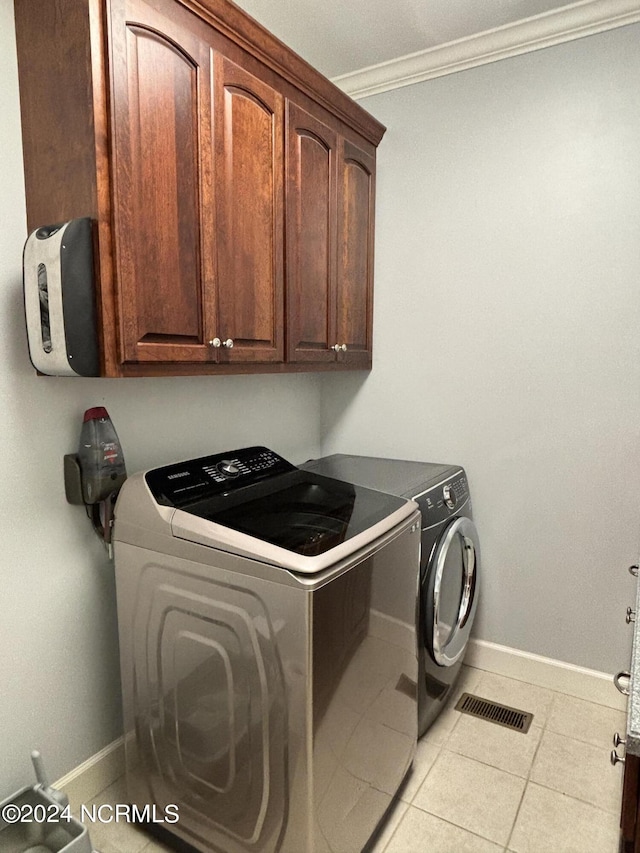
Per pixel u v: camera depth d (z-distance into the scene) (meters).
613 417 2.10
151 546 1.47
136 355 1.34
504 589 2.39
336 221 2.13
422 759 1.91
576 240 2.11
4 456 1.45
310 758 1.25
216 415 2.16
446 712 2.17
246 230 1.66
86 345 1.27
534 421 2.26
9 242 1.40
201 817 1.48
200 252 1.50
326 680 1.27
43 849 1.41
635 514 2.10
